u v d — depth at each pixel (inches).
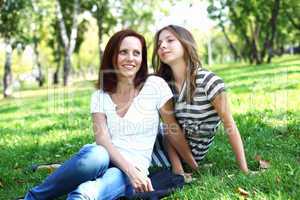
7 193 211.9
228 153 243.3
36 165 254.1
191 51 200.8
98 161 170.4
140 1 1641.2
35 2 1342.3
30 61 2351.1
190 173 214.2
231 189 176.7
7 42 1227.2
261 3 1513.3
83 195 163.0
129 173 176.2
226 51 3142.2
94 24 2110.0
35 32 1711.4
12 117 557.3
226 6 1584.6
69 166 170.1
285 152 238.1
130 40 191.6
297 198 159.8
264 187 173.9
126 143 189.8
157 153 214.8
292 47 2384.4
